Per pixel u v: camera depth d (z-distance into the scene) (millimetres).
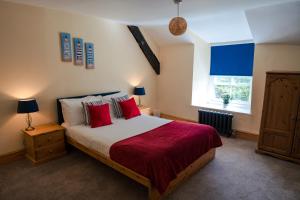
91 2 2730
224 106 4590
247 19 3191
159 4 2770
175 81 5102
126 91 4711
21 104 2846
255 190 2396
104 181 2578
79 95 3797
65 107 3340
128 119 3713
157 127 3180
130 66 4707
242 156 3275
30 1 2756
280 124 3119
